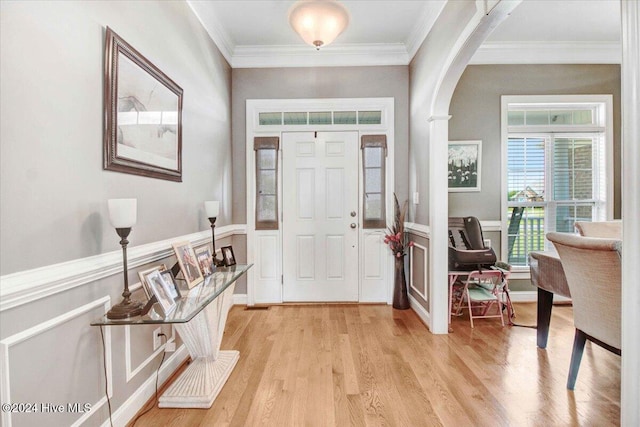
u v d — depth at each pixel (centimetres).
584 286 173
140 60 170
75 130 129
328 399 179
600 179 360
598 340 170
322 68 349
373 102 349
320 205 355
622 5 97
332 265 358
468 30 208
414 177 329
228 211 338
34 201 110
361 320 303
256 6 265
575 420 160
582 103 352
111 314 139
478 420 161
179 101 217
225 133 326
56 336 120
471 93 349
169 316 143
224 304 213
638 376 96
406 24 296
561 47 339
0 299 98
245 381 198
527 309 331
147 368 182
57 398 120
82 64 132
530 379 198
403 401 177
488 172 352
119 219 137
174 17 214
